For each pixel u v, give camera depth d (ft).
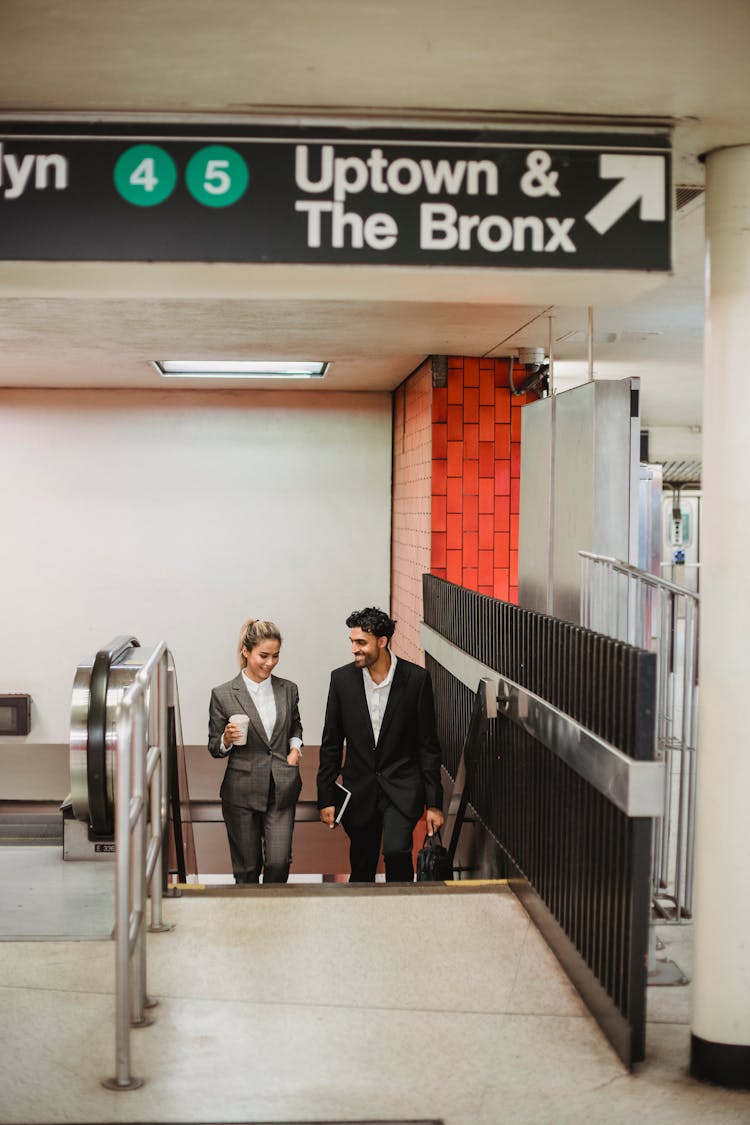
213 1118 9.88
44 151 9.82
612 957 11.59
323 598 36.09
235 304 19.69
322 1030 11.80
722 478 10.74
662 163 10.09
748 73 9.02
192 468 35.63
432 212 9.92
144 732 12.07
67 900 16.08
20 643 35.68
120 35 8.36
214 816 35.81
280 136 9.86
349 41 8.48
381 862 35.73
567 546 18.40
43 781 35.99
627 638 14.57
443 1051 11.34
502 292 10.60
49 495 35.47
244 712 19.25
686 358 27.50
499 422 27.27
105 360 28.50
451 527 27.25
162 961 13.71
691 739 14.19
